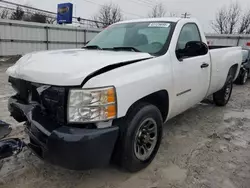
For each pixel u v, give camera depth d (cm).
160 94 269
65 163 197
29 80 223
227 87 510
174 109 302
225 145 329
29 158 275
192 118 445
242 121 437
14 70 258
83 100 195
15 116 269
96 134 197
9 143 217
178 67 290
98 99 197
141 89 229
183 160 284
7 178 238
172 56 286
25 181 235
